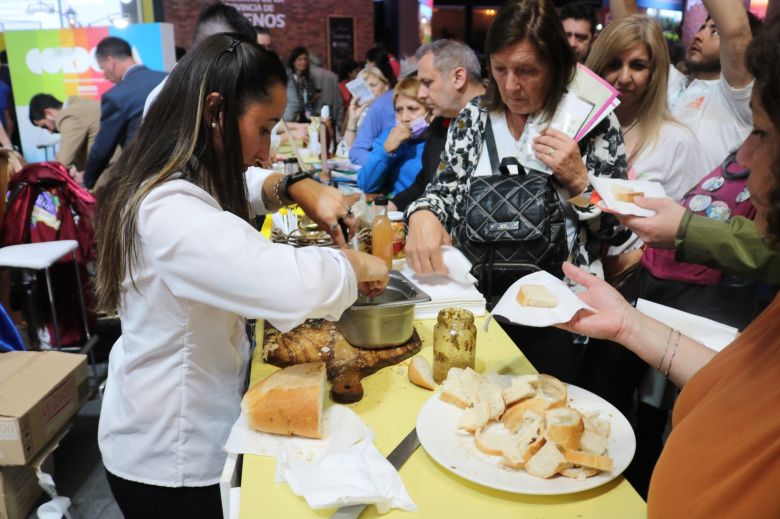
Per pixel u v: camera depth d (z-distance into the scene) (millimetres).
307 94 6270
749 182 670
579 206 1481
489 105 1844
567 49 1644
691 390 831
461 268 1612
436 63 2559
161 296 1091
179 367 1148
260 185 1562
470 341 1223
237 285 986
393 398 1207
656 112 2146
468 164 1882
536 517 879
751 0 3365
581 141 1699
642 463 1884
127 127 3721
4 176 3180
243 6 7648
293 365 1227
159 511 1232
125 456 1215
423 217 1741
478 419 1035
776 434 604
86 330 3236
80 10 5055
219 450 1218
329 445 1035
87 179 3836
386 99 3869
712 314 1836
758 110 629
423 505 908
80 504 2279
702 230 1147
